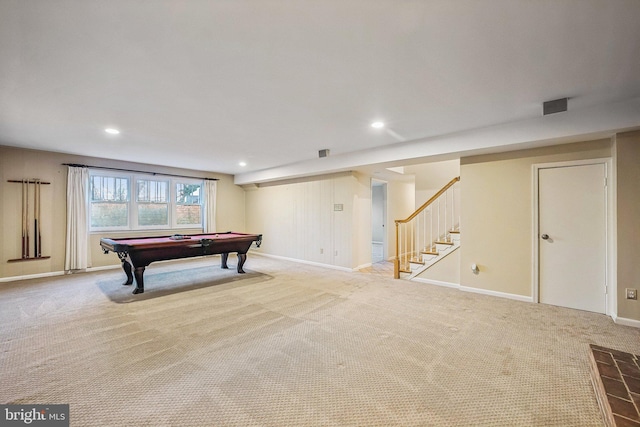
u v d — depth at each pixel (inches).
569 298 136.6
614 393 65.9
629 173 115.4
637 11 59.2
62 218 204.1
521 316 125.5
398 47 73.7
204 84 94.7
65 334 105.6
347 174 229.0
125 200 236.8
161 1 56.4
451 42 71.5
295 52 76.1
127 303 141.0
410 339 102.9
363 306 139.1
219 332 108.5
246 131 149.1
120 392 72.0
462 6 58.3
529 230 145.8
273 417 63.7
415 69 85.2
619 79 91.3
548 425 61.8
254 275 206.4
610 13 60.1
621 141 116.6
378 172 240.2
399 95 103.9
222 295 156.2
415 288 172.4
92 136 157.9
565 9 59.1
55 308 133.2
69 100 107.0
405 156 171.6
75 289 165.0
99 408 66.0
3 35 67.2
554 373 81.2
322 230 245.9
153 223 252.7
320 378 78.7
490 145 140.6
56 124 136.3
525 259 147.0
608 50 74.7
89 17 61.2
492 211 156.4
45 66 82.4
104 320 119.4
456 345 98.3
